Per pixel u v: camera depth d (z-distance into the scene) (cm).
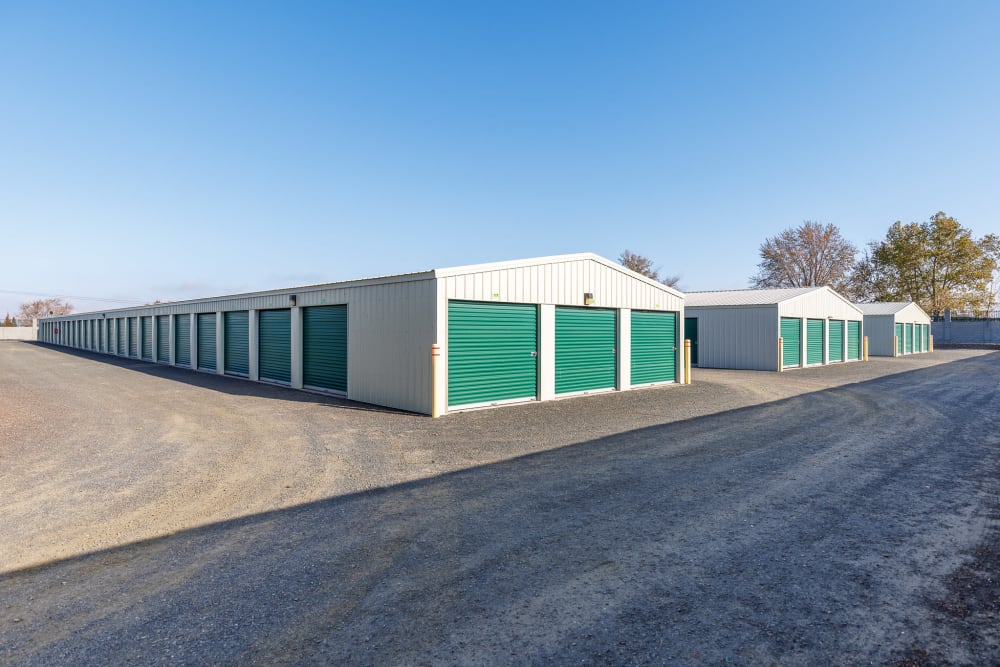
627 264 6138
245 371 1941
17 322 7144
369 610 359
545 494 608
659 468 719
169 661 304
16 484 654
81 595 382
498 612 355
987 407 1241
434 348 1143
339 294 1441
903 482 652
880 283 5750
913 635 328
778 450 823
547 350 1384
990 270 5234
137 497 604
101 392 1526
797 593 380
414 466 734
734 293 2852
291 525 517
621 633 330
